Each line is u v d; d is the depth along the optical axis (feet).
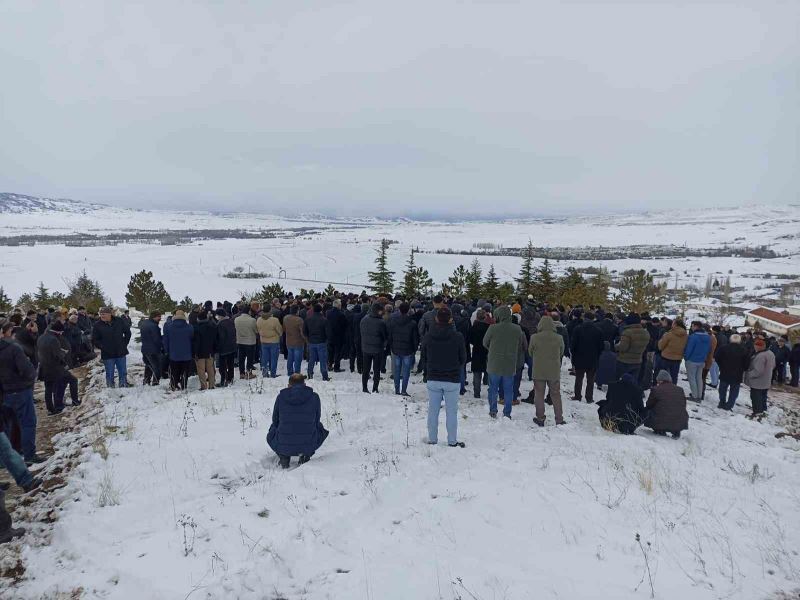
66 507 19.57
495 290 122.62
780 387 58.95
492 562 15.15
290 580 14.43
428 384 26.37
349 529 17.04
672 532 17.12
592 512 18.38
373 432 28.63
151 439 26.84
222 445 26.00
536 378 31.53
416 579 14.23
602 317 51.16
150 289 147.95
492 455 24.79
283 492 19.83
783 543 16.65
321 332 42.24
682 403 30.22
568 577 14.37
